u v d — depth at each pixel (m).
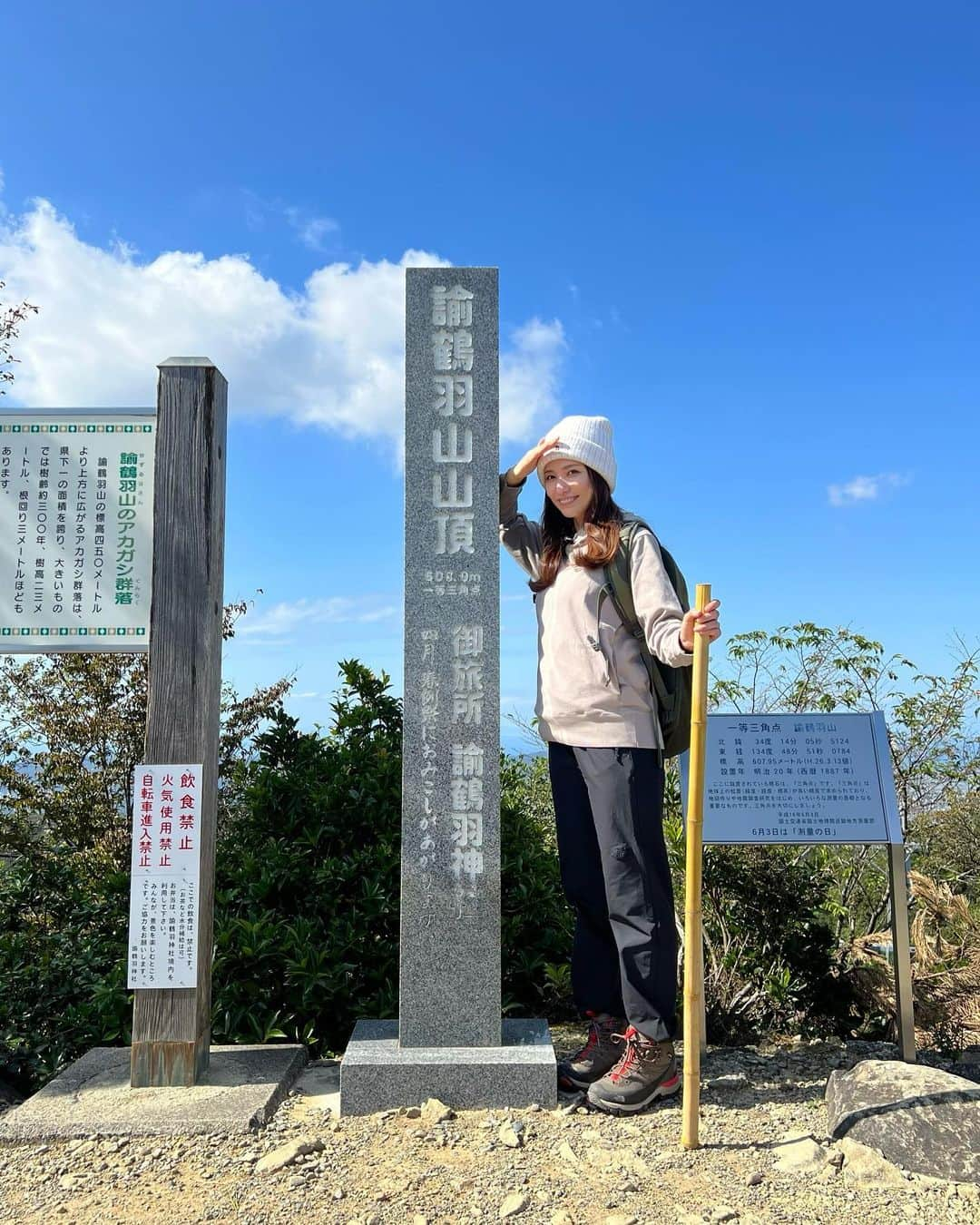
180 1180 2.62
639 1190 2.54
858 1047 3.81
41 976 4.17
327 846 4.70
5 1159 2.78
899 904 3.61
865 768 3.69
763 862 4.23
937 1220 2.40
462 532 3.37
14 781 6.86
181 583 3.44
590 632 3.25
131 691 7.04
